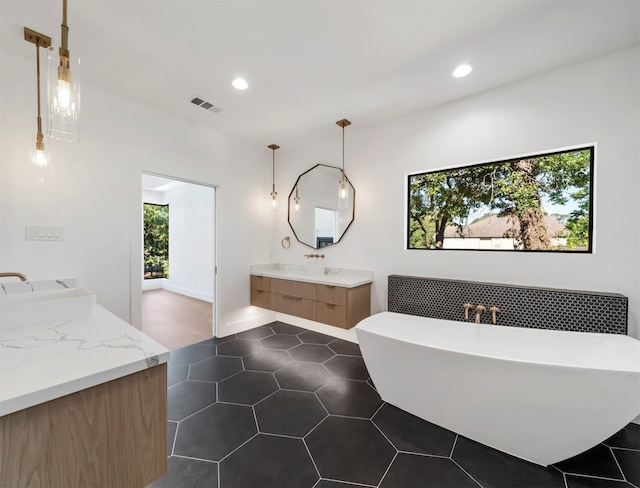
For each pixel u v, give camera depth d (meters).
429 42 1.75
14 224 1.89
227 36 1.71
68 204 2.12
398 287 2.70
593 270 1.96
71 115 1.19
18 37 1.71
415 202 2.85
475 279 2.44
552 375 1.35
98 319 1.27
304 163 3.65
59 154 2.08
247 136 3.34
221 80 2.18
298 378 2.31
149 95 2.41
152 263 6.85
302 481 1.33
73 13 1.52
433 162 2.63
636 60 1.80
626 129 1.83
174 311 4.53
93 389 0.75
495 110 2.31
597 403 1.30
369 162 3.05
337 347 3.00
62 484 0.71
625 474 1.39
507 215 2.38
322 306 2.87
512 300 2.15
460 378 1.59
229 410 1.87
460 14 1.53
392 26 1.62
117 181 2.39
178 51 1.85
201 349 2.93
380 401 1.99
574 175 2.10
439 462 1.45
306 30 1.65
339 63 1.96
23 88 1.91
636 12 1.50
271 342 3.14
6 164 1.86
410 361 1.76
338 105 2.57
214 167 3.19
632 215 1.83
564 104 2.03
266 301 3.44
